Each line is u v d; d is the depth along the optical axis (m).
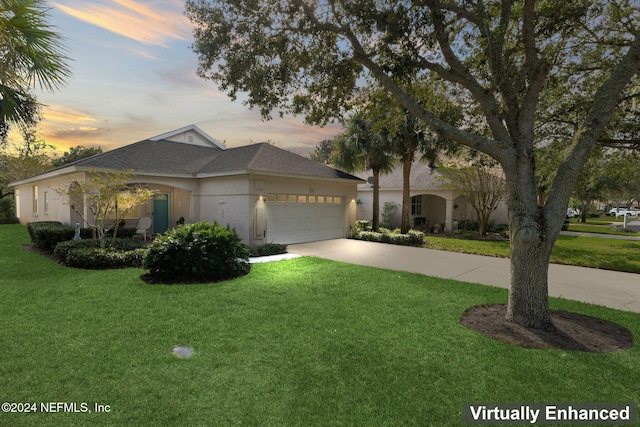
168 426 2.70
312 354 3.95
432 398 3.15
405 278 7.84
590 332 4.78
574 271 9.26
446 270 9.10
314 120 8.18
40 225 12.09
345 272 8.38
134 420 2.76
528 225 4.95
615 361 3.91
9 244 12.28
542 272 4.98
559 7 5.68
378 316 5.25
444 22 5.96
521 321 5.01
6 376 3.35
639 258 11.27
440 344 4.28
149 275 7.59
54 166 28.94
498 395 3.21
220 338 4.34
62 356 3.77
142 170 12.10
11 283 6.77
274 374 3.50
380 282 7.42
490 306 5.86
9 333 4.34
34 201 17.66
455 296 6.41
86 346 4.02
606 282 8.02
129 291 6.35
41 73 6.78
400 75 6.29
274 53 6.91
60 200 13.68
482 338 4.48
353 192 16.36
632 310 5.94
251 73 6.89
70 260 8.50
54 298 5.82
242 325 4.79
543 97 9.84
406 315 5.31
